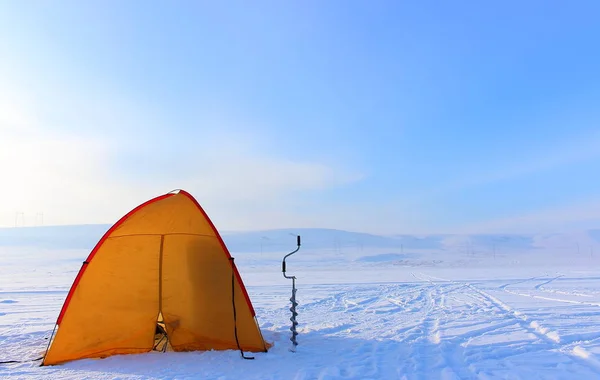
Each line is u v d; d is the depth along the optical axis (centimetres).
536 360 562
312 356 589
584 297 1318
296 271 3506
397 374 495
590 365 532
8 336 750
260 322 896
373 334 759
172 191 632
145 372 512
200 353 609
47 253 7312
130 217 618
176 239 647
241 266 4575
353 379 475
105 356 607
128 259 635
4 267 4153
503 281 1998
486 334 747
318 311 1089
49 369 536
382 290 1645
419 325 854
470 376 490
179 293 645
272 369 520
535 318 903
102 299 622
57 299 1391
